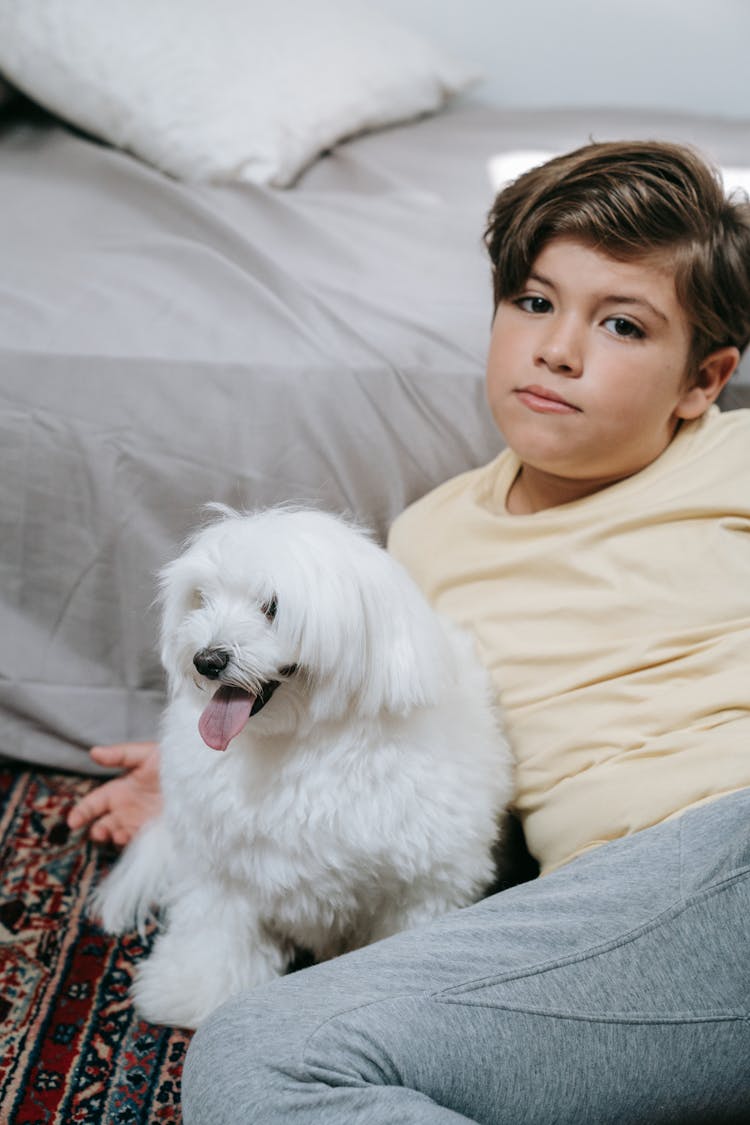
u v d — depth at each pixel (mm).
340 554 848
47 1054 979
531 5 2070
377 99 1742
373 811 895
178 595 901
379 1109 703
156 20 1593
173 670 917
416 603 892
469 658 1019
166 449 1218
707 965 797
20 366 1212
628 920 816
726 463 1028
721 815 861
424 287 1326
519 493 1144
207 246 1350
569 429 1003
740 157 1623
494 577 1075
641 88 2092
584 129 1767
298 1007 785
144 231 1382
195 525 1237
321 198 1509
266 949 1011
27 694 1286
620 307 984
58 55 1581
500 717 1023
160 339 1225
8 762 1333
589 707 981
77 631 1282
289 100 1600
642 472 1057
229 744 906
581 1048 775
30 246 1346
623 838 898
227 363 1209
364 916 1001
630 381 990
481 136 1745
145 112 1544
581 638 1011
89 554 1253
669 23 2047
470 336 1251
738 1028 792
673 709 941
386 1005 774
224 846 924
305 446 1218
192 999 995
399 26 1901
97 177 1496
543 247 1012
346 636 839
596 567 1016
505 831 1062
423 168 1626
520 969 795
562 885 871
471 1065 759
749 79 2061
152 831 1118
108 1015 1022
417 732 917
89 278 1295
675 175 1005
